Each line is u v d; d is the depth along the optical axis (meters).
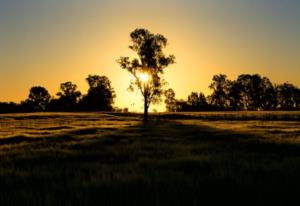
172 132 39.56
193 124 58.03
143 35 82.44
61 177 14.60
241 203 10.76
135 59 82.19
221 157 18.89
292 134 35.09
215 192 11.67
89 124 59.62
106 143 28.67
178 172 14.40
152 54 81.94
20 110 177.50
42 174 15.07
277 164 15.83
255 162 17.05
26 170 16.38
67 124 59.78
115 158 20.56
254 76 181.62
